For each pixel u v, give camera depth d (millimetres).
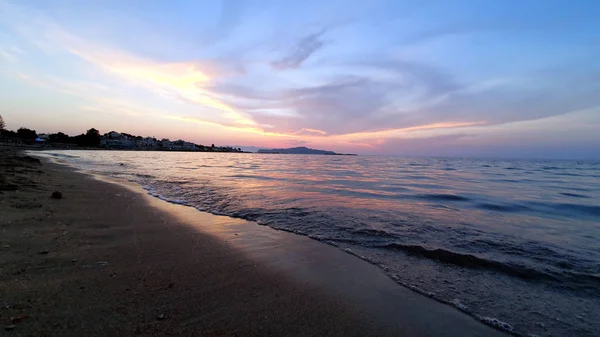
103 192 11180
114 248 5059
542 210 11078
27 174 14594
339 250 5738
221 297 3639
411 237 6742
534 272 4930
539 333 3291
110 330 2756
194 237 6082
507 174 32469
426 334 3154
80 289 3490
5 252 4336
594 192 16688
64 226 5996
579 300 4070
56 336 2582
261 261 4965
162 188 13625
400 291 4125
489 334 3227
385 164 55125
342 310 3531
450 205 11516
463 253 5699
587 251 6105
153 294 3545
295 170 31953
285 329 3061
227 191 13180
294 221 7934
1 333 2510
